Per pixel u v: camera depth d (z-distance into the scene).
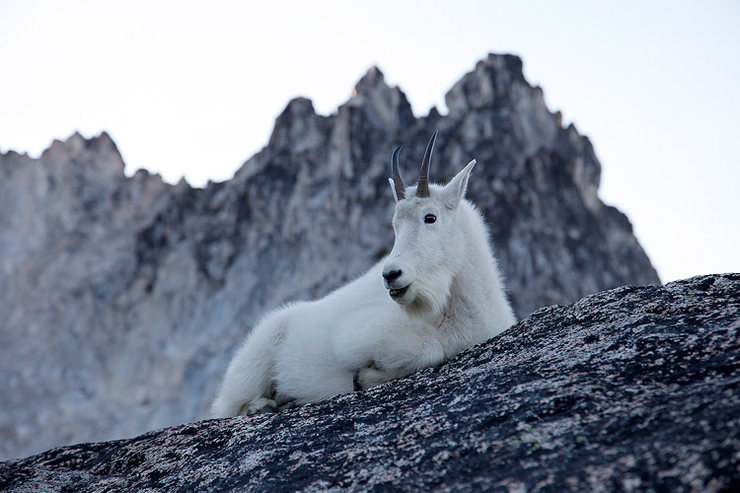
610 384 3.86
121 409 76.12
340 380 6.91
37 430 75.25
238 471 4.20
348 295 7.12
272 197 83.06
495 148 78.25
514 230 72.94
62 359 83.81
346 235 76.00
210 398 71.31
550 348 4.70
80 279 93.50
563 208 77.94
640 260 80.38
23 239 100.56
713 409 3.18
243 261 80.62
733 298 4.46
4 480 5.27
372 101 84.25
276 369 7.37
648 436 3.22
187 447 4.98
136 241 90.81
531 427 3.64
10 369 81.69
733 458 2.76
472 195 74.56
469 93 84.19
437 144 79.50
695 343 3.99
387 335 6.35
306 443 4.27
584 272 73.44
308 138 86.19
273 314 7.73
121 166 109.81
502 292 7.09
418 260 6.31
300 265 76.81
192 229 87.75
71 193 104.31
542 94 85.44
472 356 5.36
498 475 3.35
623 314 4.79
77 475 5.30
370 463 3.84
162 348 78.56
